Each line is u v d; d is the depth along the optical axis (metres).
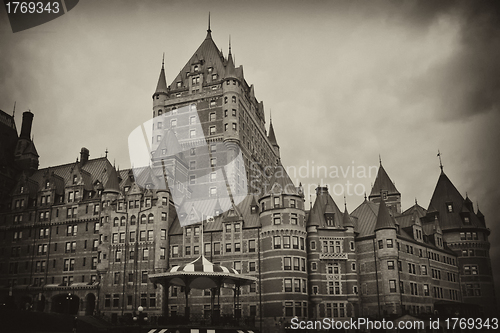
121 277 87.38
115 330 57.56
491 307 97.19
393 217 92.31
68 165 110.62
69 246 96.38
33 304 93.00
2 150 111.94
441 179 105.50
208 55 120.31
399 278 83.38
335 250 84.88
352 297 81.94
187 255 86.50
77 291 90.44
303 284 79.19
